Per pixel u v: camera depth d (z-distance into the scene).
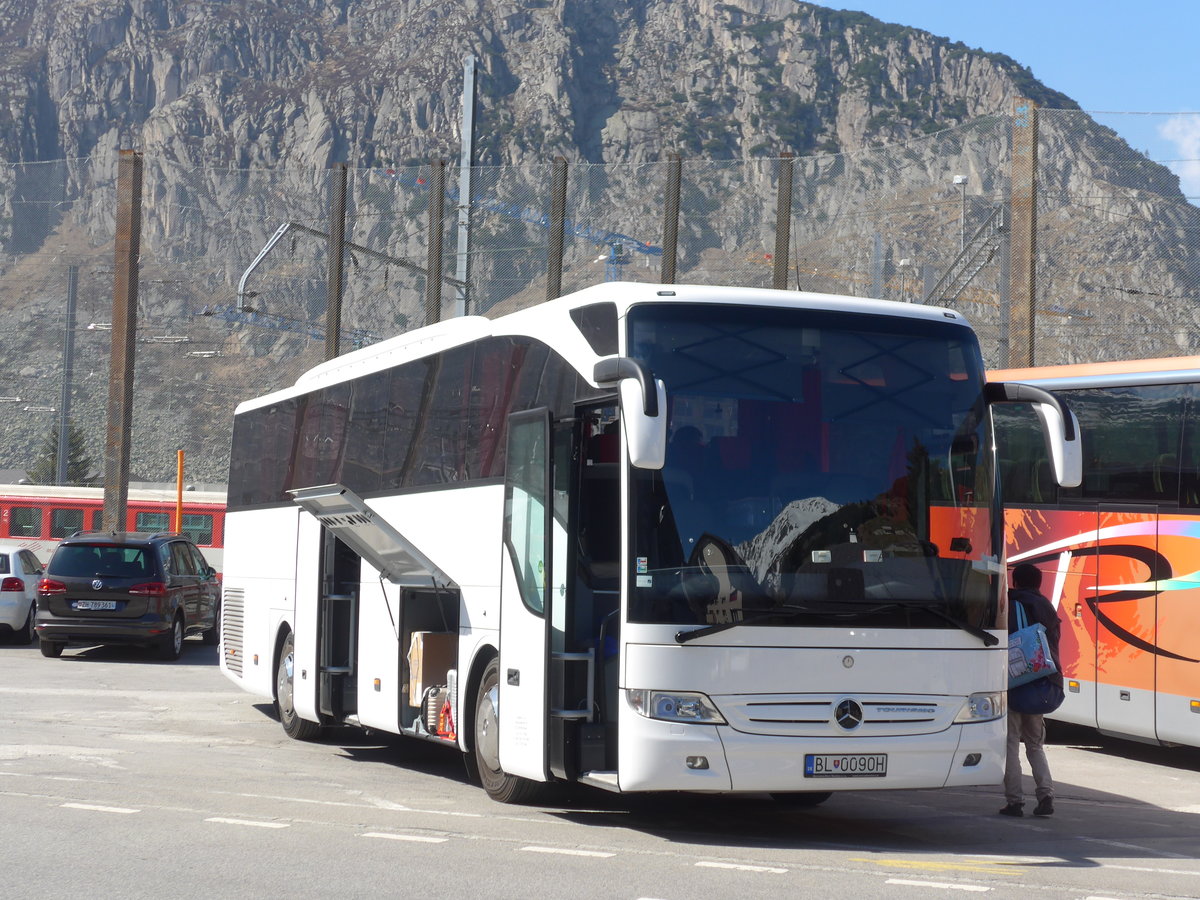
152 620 24.48
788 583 9.46
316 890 7.77
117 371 30.83
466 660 11.91
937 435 10.04
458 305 33.91
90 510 45.66
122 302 30.80
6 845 9.02
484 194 35.47
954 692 9.72
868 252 33.19
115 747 14.32
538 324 11.09
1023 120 26.33
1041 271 32.31
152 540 25.12
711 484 9.49
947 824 11.12
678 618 9.30
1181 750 16.62
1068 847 10.06
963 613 9.80
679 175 30.81
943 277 31.08
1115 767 15.13
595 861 8.86
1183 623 14.52
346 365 15.59
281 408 17.33
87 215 75.38
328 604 14.92
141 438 97.50
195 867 8.38
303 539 15.67
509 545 11.09
